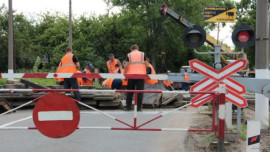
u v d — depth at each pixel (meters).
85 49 39.91
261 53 8.53
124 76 6.76
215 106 6.31
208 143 7.07
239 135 7.21
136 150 6.68
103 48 43.41
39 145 6.98
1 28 42.22
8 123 9.20
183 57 47.41
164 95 13.23
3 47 41.53
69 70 11.55
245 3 39.28
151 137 7.75
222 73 7.23
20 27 47.84
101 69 41.62
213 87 7.24
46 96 6.07
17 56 42.25
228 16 9.26
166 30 45.34
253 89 6.81
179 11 44.59
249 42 7.80
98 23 42.75
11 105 11.96
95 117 10.27
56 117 6.09
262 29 8.52
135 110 6.23
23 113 11.50
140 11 45.69
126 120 9.78
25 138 7.55
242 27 7.76
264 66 8.52
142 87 11.16
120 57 44.16
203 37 7.89
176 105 13.11
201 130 6.23
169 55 48.00
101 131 8.30
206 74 7.26
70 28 26.44
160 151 6.62
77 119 6.12
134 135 7.93
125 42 44.06
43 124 6.08
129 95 11.34
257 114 8.54
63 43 41.38
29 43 45.59
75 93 11.41
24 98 12.48
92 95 12.35
